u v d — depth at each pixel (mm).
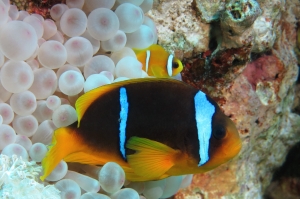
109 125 312
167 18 454
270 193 646
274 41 472
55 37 358
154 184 358
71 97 347
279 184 641
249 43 439
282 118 535
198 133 314
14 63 324
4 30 318
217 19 450
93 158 320
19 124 329
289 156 627
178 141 315
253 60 479
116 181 316
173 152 314
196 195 445
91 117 311
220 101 455
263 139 508
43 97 340
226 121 316
